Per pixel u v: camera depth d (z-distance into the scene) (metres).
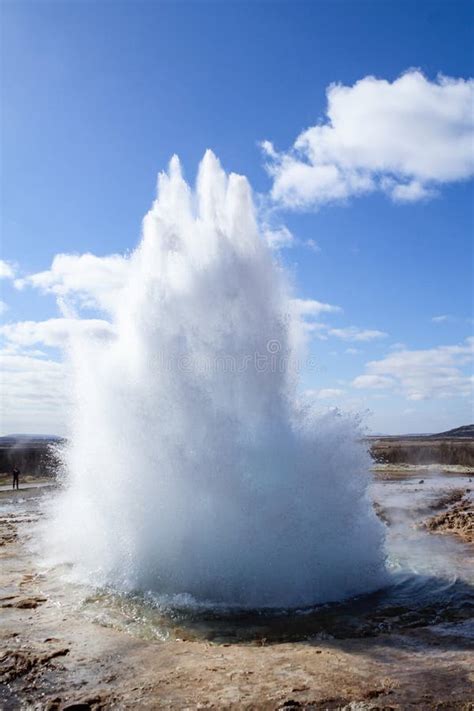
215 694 5.59
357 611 8.24
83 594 9.04
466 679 5.83
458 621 7.73
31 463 42.25
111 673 6.15
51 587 9.46
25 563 11.12
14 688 5.84
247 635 7.33
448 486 26.69
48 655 6.61
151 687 5.78
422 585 9.46
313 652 6.68
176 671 6.17
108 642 7.07
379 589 9.31
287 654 6.63
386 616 8.01
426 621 7.77
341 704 5.34
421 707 5.25
